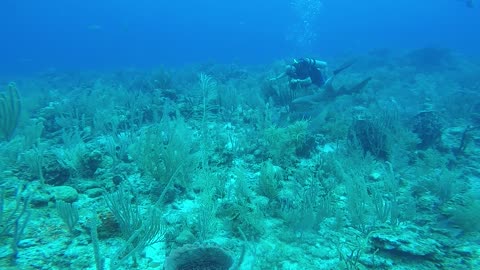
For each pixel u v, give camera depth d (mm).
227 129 8180
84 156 5312
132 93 11414
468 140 7344
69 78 21062
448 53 23344
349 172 5648
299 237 4066
